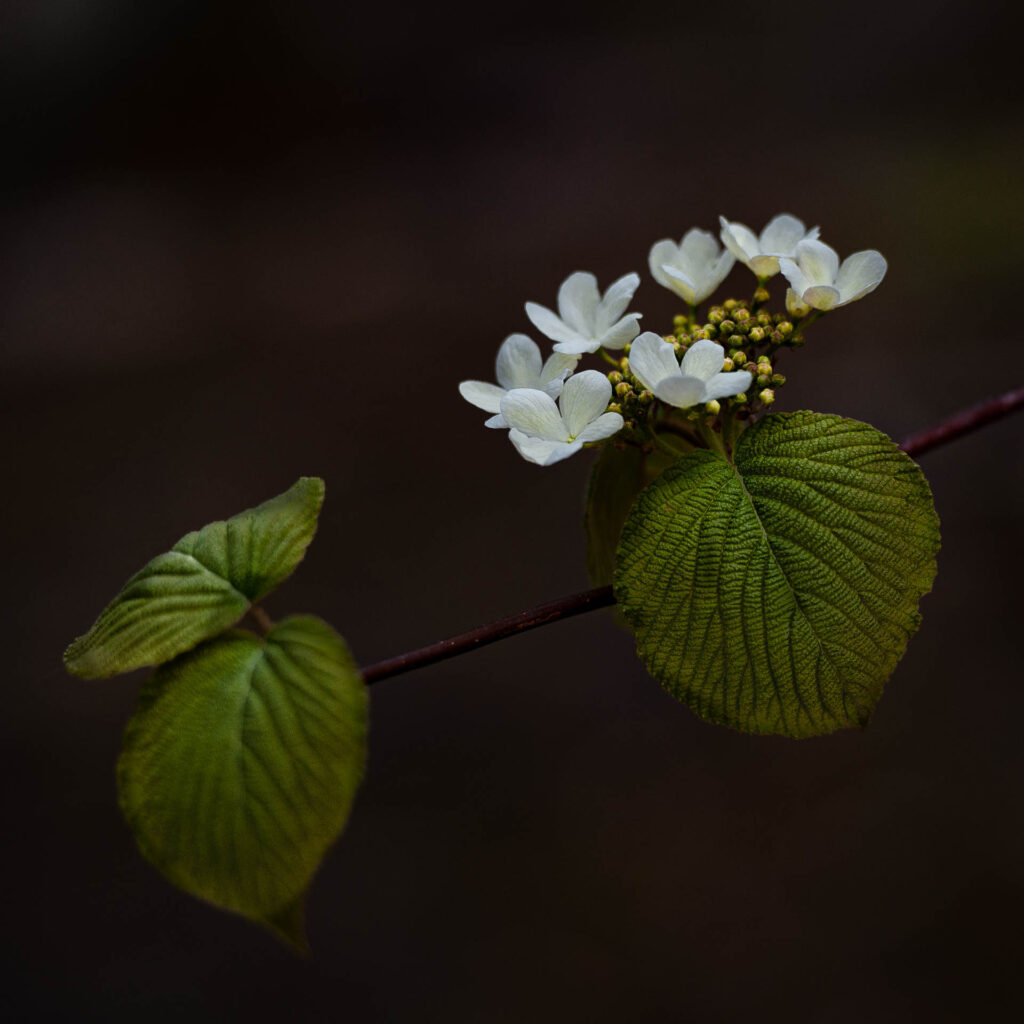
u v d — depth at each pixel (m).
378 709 1.73
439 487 2.09
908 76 2.98
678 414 0.67
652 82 3.19
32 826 1.59
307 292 2.66
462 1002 1.37
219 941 1.49
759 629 0.63
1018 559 1.72
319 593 1.90
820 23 3.26
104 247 2.94
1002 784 1.48
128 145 3.30
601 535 0.69
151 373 2.47
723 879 1.45
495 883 1.49
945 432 0.72
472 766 1.64
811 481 0.63
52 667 1.81
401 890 1.50
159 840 0.61
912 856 1.44
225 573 0.63
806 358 2.15
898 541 0.63
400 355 2.39
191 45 3.38
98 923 1.50
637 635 0.63
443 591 1.88
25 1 3.44
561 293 0.68
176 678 0.62
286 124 3.27
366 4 3.47
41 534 2.07
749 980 1.35
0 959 1.45
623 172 2.86
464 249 2.71
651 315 2.33
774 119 2.95
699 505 0.63
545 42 3.43
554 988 1.37
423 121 3.20
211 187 3.12
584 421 0.63
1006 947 1.32
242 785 0.61
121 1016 1.39
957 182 2.52
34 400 2.44
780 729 0.63
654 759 1.61
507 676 1.76
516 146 3.04
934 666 1.64
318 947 1.45
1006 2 3.00
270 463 2.16
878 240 2.41
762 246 0.68
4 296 2.82
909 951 1.34
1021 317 2.09
